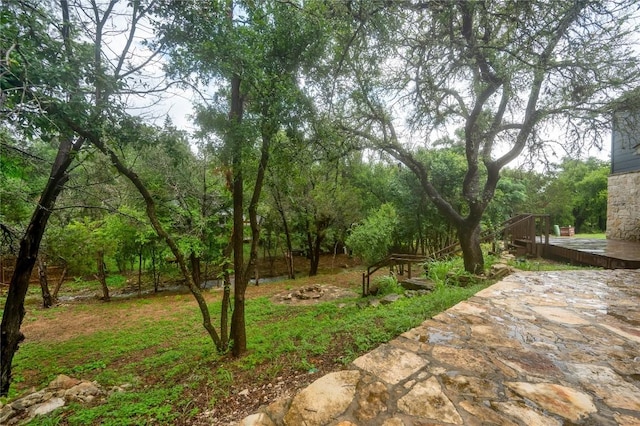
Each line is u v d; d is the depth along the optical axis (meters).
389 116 6.12
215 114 3.56
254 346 3.96
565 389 1.68
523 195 11.30
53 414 2.83
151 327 6.55
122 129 3.06
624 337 2.43
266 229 13.48
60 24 2.67
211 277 13.42
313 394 1.70
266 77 3.29
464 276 5.75
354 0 3.53
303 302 7.86
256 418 1.55
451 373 1.87
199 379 2.98
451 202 10.44
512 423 1.39
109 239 9.39
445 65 4.93
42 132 2.45
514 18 4.01
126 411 2.45
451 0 3.79
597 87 4.62
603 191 21.39
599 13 3.87
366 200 13.49
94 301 9.81
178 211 8.77
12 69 2.01
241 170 3.79
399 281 7.27
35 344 5.86
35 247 4.09
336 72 4.20
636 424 1.37
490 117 6.19
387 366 1.97
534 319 2.88
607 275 5.03
